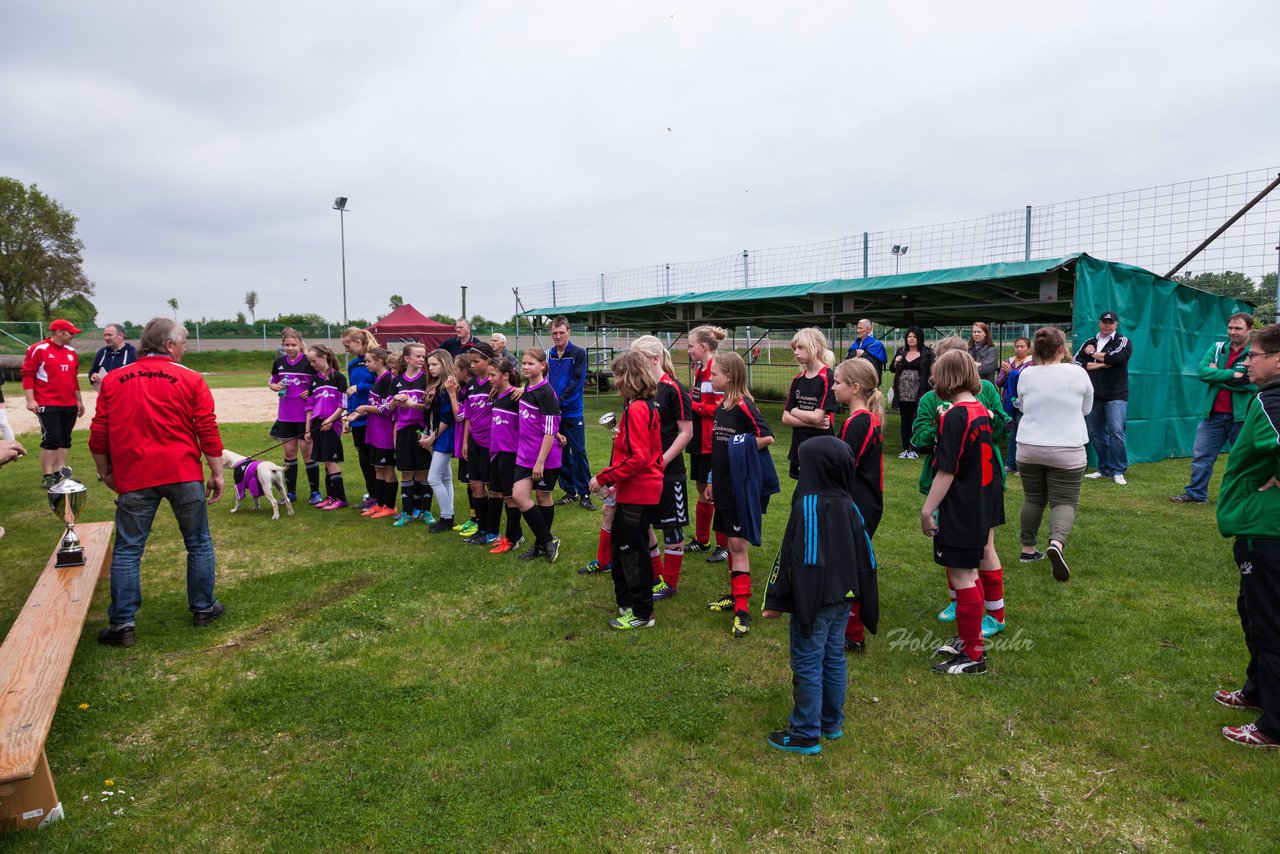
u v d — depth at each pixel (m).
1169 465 9.19
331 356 7.23
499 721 3.15
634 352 4.14
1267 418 2.79
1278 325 3.11
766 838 2.43
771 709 3.23
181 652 3.88
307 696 3.37
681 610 4.41
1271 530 2.83
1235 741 2.92
